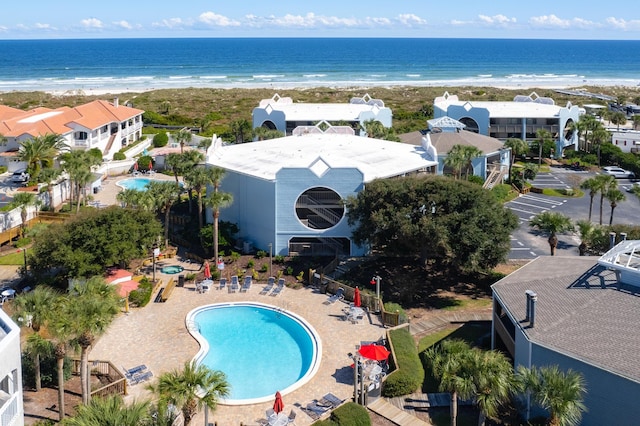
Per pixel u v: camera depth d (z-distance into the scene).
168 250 58.06
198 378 25.97
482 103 109.31
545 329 31.80
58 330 28.14
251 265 54.00
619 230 50.12
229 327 43.59
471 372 27.47
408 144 80.19
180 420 31.00
